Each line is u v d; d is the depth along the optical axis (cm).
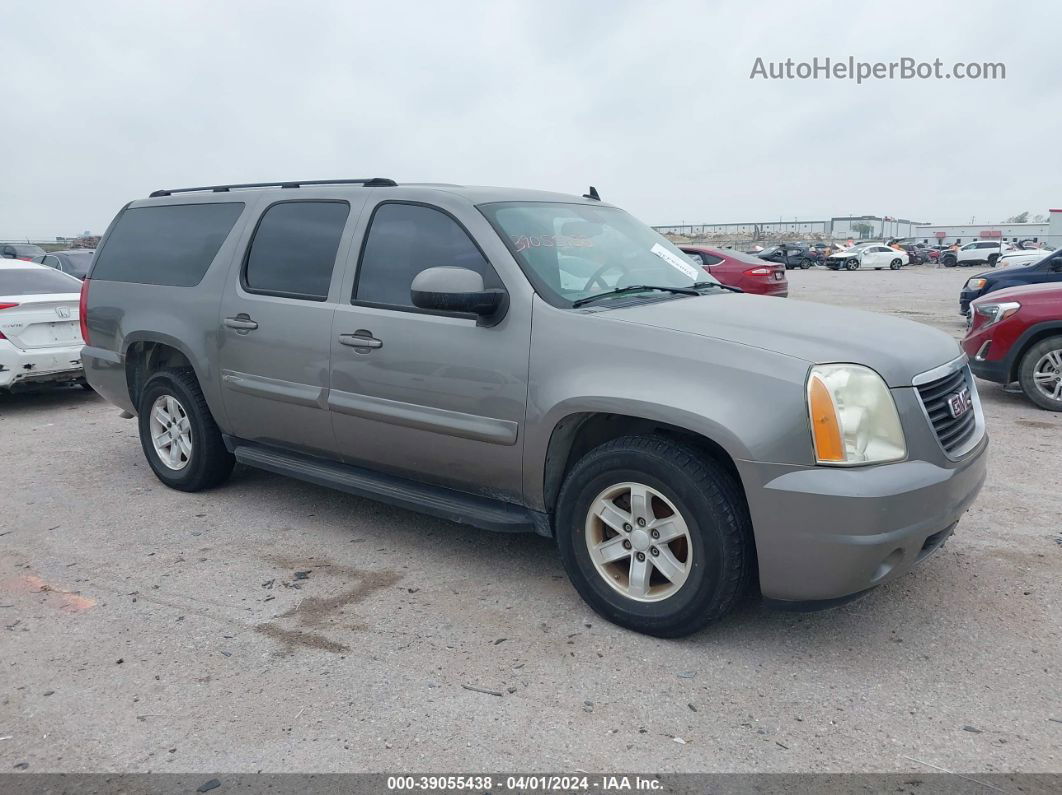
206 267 495
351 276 422
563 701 294
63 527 475
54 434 718
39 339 805
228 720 285
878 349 321
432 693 300
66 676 314
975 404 371
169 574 407
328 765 260
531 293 361
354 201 436
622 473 332
